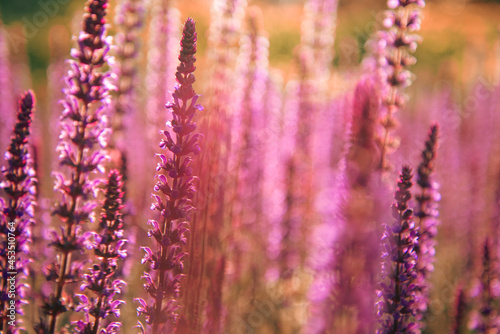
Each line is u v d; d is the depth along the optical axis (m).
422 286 3.92
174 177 2.91
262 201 7.30
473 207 7.30
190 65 2.90
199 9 16.80
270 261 7.02
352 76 7.88
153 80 6.53
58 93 8.15
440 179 8.34
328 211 2.99
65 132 3.14
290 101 7.56
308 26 7.64
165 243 2.94
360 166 2.21
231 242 5.80
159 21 6.59
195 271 3.31
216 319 4.12
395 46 5.02
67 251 3.13
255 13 6.42
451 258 7.70
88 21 3.10
